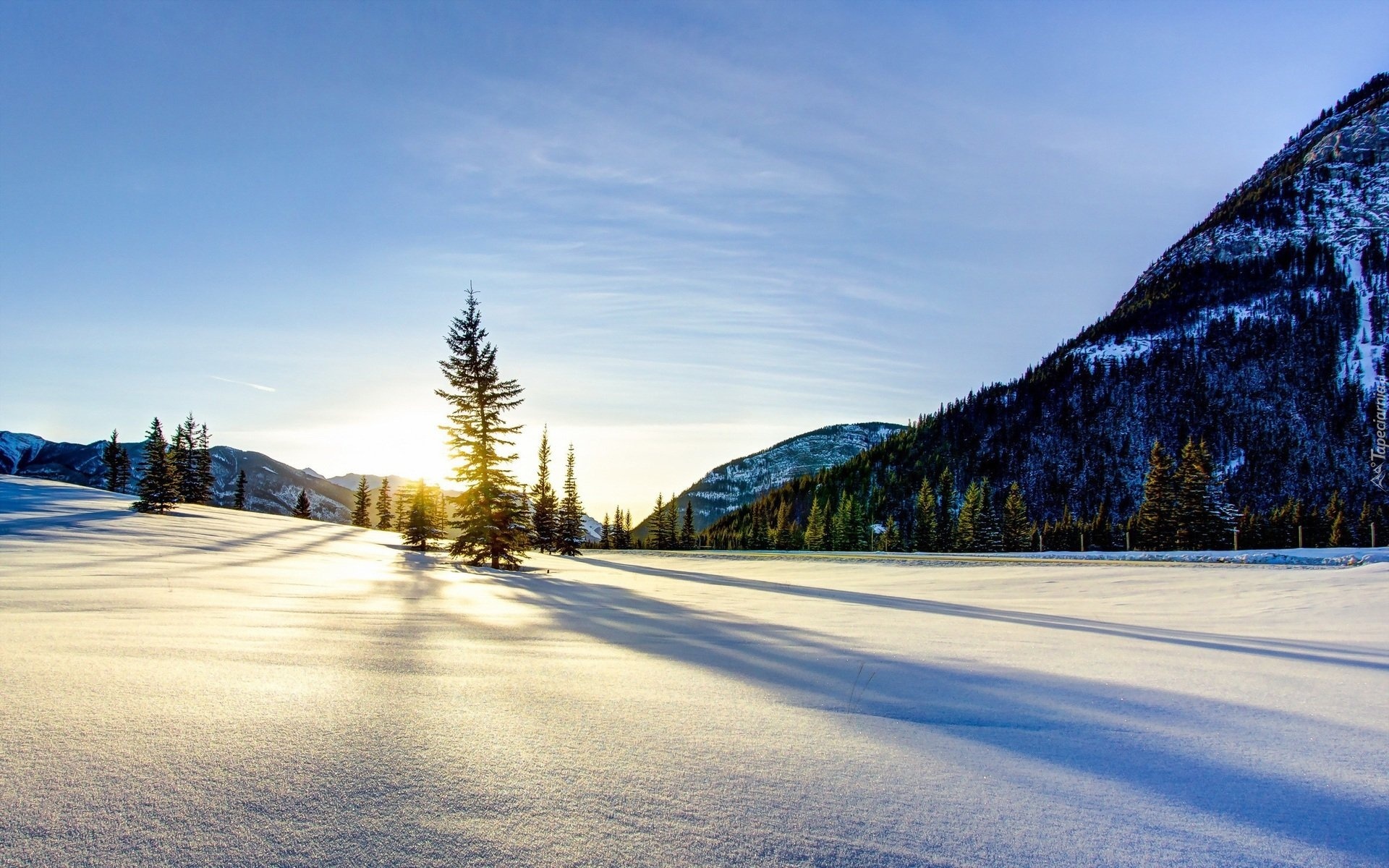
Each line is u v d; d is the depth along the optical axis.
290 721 3.36
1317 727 4.10
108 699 3.50
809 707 4.29
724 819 2.49
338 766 2.79
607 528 120.62
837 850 2.28
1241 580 19.95
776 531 123.69
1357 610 12.84
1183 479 65.94
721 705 4.24
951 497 129.50
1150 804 2.81
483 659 5.53
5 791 2.35
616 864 2.11
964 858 2.27
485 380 26.48
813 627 9.45
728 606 13.89
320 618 7.90
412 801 2.50
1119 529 91.19
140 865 1.95
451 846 2.17
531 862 2.09
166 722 3.20
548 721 3.65
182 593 10.27
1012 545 84.25
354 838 2.20
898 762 3.23
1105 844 2.42
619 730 3.55
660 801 2.62
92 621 6.47
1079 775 3.14
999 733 3.81
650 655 6.20
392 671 4.80
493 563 27.28
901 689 4.93
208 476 72.88
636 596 16.44
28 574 12.47
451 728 3.41
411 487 52.09
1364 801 2.92
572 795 2.64
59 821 2.17
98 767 2.61
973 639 8.17
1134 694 4.92
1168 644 8.12
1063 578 24.02
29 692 3.55
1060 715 4.27
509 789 2.67
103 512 41.41
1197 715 4.32
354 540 46.72
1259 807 2.82
